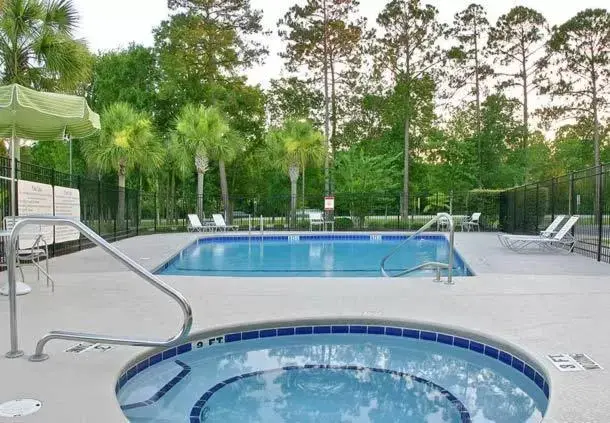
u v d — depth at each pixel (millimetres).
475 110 27891
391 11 22953
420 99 23609
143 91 24609
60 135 6848
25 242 6000
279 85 25922
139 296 5012
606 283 5785
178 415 2758
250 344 3953
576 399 2375
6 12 9219
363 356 3787
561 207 12719
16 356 3014
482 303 4664
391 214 21797
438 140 28359
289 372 3449
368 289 5410
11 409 2252
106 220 12586
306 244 14164
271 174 31609
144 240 13320
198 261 10117
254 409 2836
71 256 9055
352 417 2730
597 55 25922
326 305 4578
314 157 18859
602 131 27016
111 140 15578
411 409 2830
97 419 2148
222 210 21328
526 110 27203
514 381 3254
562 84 26703
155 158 16531
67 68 9664
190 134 17828
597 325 3830
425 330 3943
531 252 10008
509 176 26875
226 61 23953
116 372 2770
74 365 2881
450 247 5750
